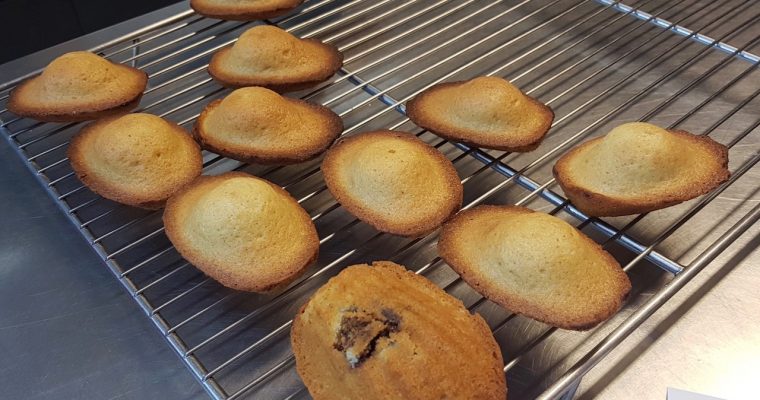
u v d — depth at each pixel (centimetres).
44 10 71
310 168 40
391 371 28
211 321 34
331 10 53
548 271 31
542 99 45
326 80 44
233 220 33
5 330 34
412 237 34
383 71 47
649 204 34
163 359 32
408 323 29
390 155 35
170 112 43
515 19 52
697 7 52
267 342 33
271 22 51
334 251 36
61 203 37
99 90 41
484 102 39
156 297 34
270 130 38
